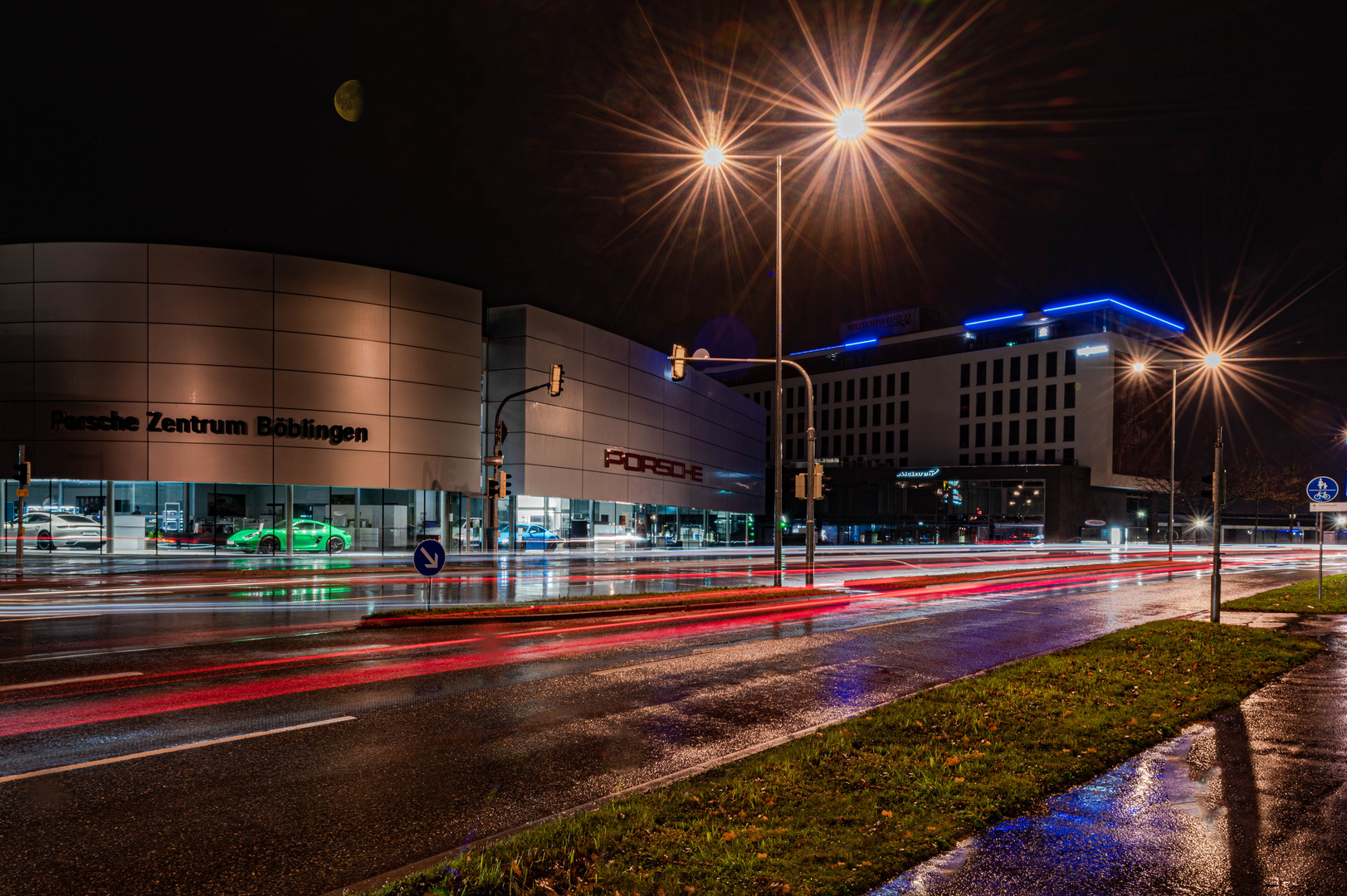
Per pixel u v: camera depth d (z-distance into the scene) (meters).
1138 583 27.64
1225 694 8.59
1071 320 80.88
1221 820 5.04
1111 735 6.85
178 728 7.33
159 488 32.69
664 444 54.25
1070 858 4.43
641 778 6.02
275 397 33.44
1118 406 77.06
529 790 5.75
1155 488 79.94
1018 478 75.19
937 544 73.75
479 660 10.95
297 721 7.61
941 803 5.18
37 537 32.19
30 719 7.59
